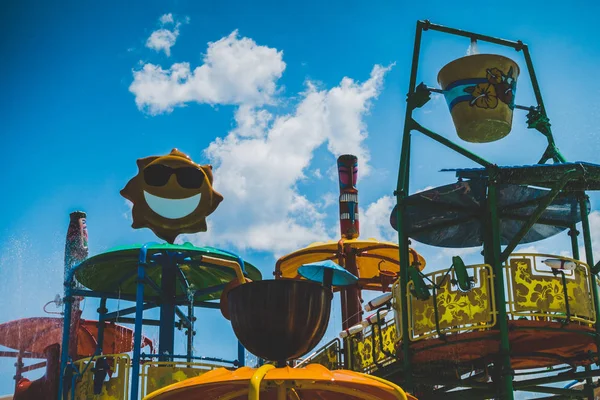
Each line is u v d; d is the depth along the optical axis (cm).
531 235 1572
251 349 917
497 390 1444
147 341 2031
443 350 1369
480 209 1494
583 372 1442
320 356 1702
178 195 1798
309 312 905
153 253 1688
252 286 905
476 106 1364
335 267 1764
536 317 1304
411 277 1352
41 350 1830
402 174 1464
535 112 1535
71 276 1744
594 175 1279
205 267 1803
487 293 1296
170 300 1761
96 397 1545
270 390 987
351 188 2202
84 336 1939
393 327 1502
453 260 1303
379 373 1537
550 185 1394
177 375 1554
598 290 1387
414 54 1491
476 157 1351
